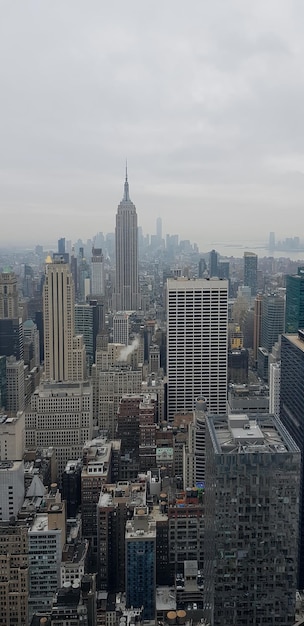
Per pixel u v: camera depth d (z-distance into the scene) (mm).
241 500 190750
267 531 192500
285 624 197375
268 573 195000
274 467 188875
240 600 196375
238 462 188500
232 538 193000
